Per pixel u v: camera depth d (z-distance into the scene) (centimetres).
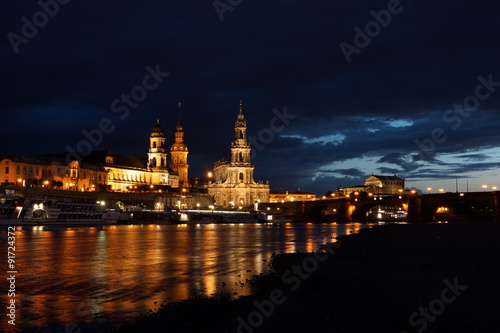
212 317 2603
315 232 12706
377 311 2617
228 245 8069
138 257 5950
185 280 4062
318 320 2477
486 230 9225
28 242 8181
